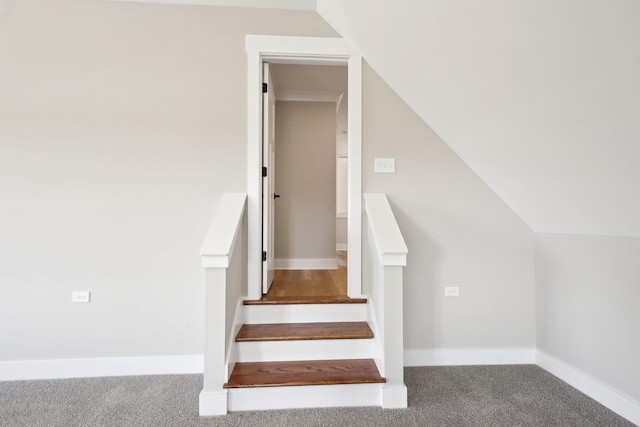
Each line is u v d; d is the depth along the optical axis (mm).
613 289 1816
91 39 2223
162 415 1742
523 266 2406
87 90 2215
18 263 2146
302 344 2027
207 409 1745
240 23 2324
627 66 1123
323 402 1822
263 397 1798
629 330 1730
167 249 2250
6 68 2158
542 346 2320
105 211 2215
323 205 3951
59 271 2174
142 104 2252
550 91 1447
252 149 2307
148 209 2246
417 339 2354
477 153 2223
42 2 2191
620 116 1282
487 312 2385
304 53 2348
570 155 1635
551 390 2006
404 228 2375
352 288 2344
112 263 2215
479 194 2400
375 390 1844
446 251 2383
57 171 2186
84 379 2131
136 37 2256
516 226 2406
